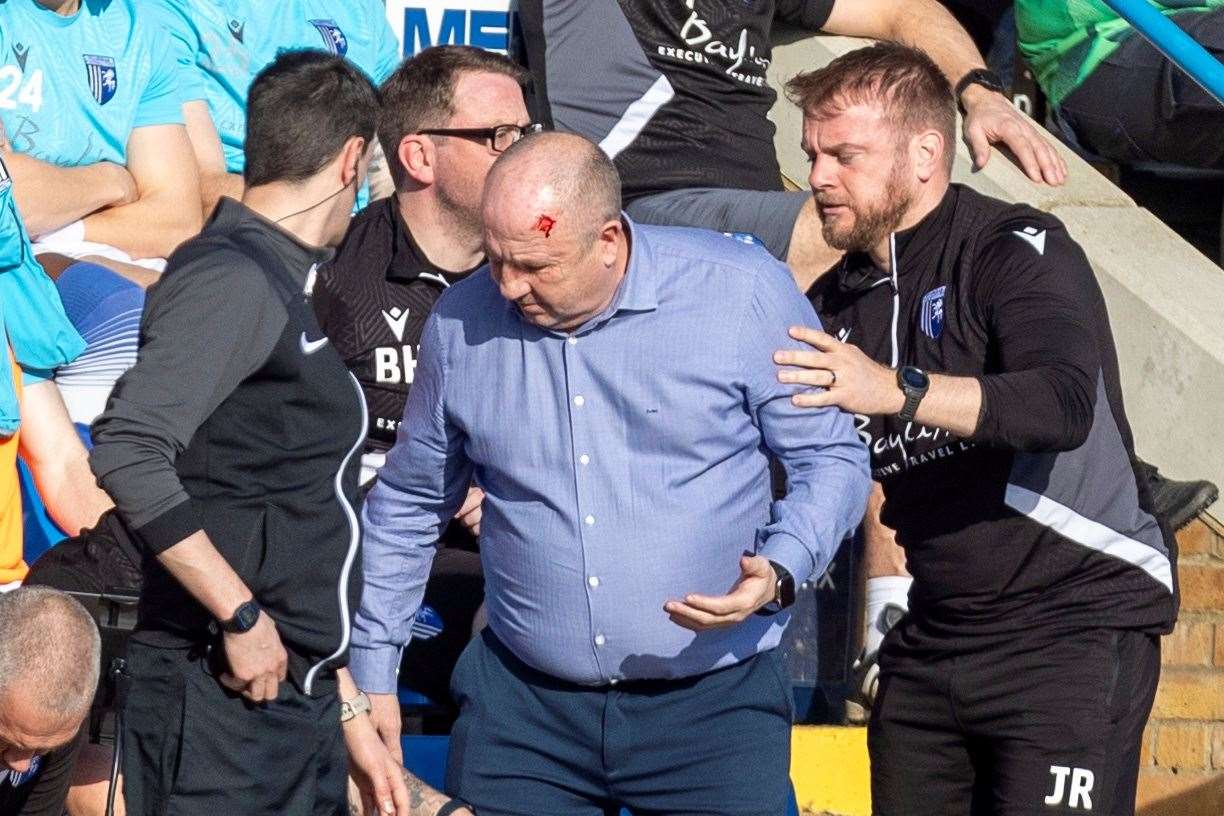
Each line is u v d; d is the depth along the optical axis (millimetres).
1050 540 15297
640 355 13531
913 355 15273
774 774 14258
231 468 13219
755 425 13945
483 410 13914
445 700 17844
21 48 19203
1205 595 20438
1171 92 22438
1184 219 26047
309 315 13422
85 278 18656
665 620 13844
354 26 22172
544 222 12773
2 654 12727
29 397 17625
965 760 16141
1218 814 20719
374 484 15922
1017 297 14570
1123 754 15578
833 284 15906
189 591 12867
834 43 21781
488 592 14602
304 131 13641
